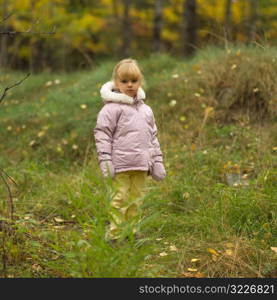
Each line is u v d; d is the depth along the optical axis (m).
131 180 4.26
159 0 14.35
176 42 19.50
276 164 5.54
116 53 18.61
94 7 18.59
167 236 4.39
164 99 7.68
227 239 4.14
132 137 4.11
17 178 5.91
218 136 6.57
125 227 3.06
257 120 6.80
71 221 4.83
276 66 7.04
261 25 16.27
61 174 6.36
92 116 7.59
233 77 7.29
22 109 8.91
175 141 6.65
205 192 5.07
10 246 3.67
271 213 4.44
